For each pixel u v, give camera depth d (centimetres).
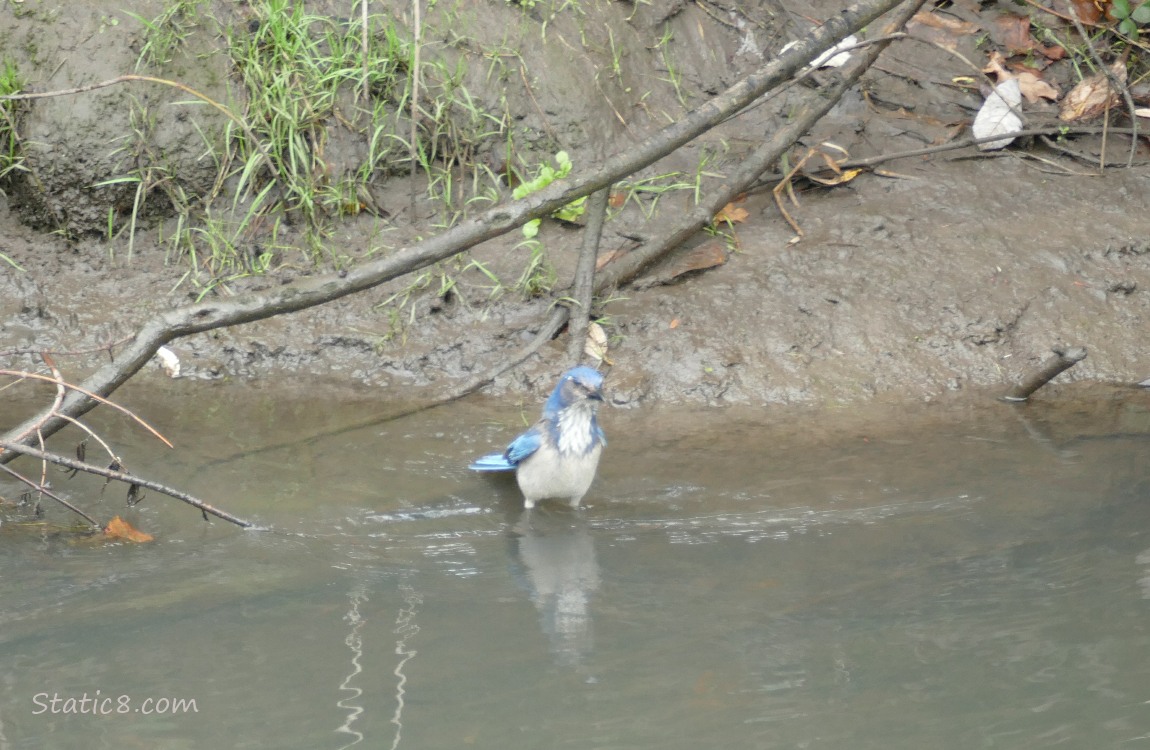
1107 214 1477
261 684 764
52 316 1352
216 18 1473
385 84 1484
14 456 998
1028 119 1609
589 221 1320
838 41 1188
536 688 760
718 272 1409
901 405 1263
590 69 1548
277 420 1211
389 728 716
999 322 1347
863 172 1541
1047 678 767
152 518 1004
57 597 872
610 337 1331
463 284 1395
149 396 1256
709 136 1567
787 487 1078
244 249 1425
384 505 1042
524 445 1015
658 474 1110
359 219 1466
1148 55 1677
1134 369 1316
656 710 739
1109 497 1041
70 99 1408
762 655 801
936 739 708
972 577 908
